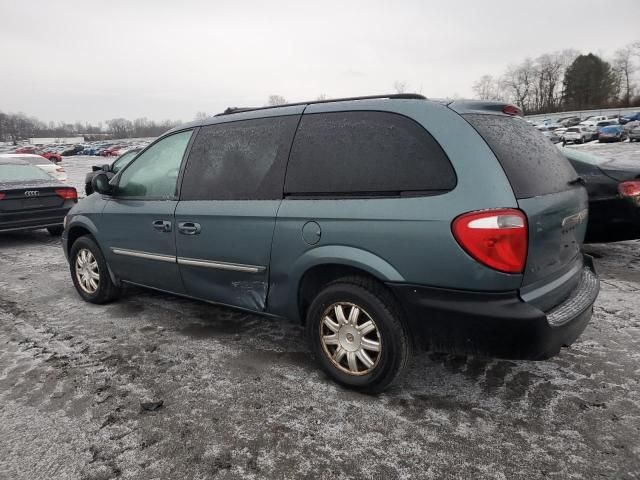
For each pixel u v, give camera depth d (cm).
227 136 334
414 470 218
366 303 262
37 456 232
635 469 214
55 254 701
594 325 365
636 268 510
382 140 260
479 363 312
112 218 404
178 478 216
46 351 348
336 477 215
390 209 247
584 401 266
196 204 338
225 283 332
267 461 226
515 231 221
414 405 268
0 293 498
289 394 282
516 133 265
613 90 8031
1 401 282
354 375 278
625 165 527
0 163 799
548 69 8794
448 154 237
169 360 329
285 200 291
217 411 267
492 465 219
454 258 229
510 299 228
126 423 257
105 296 440
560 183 272
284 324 390
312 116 294
